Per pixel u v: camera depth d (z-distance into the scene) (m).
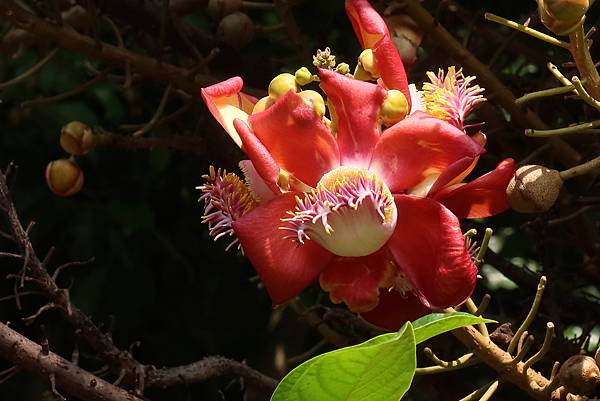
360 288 0.86
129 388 1.01
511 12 1.26
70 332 1.54
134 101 1.47
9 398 1.56
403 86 0.87
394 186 0.86
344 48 1.34
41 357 0.95
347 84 0.86
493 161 1.22
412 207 0.85
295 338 1.60
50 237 1.56
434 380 1.15
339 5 1.34
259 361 1.60
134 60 1.14
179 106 1.39
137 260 1.55
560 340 1.04
